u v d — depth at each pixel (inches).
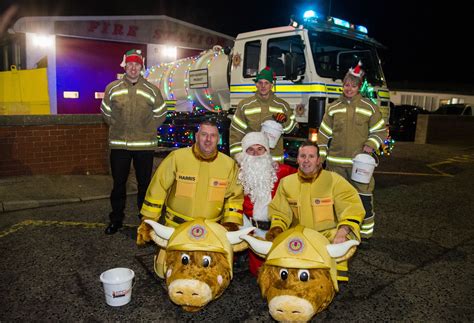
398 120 659.4
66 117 275.1
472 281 149.3
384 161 422.3
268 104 194.1
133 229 191.3
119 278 129.3
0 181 251.9
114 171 181.9
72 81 555.8
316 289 100.1
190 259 106.1
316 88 247.3
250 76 283.3
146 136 183.3
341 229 122.2
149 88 182.1
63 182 261.9
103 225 195.5
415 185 311.1
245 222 141.9
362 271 155.3
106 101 178.5
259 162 134.8
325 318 122.5
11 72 400.8
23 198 224.1
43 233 183.3
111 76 587.8
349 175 176.9
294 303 96.9
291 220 133.0
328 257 105.3
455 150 524.4
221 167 129.8
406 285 144.8
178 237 109.3
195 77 335.0
